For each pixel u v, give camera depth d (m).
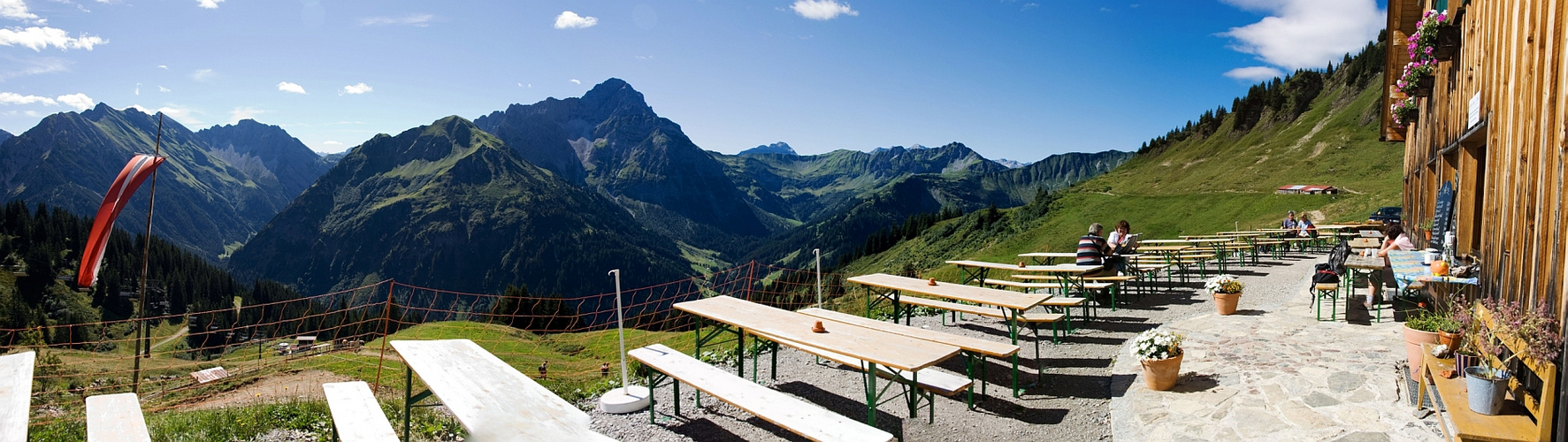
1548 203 4.51
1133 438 5.42
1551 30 4.53
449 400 4.81
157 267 138.75
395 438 4.58
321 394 8.70
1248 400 5.82
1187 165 147.38
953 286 9.18
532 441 4.12
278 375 19.61
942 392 5.84
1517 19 5.70
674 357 6.43
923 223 160.62
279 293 152.50
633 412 6.59
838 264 181.75
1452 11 8.93
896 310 9.46
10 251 126.81
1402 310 9.23
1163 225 89.19
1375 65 130.25
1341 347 7.32
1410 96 11.96
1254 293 11.70
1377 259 9.52
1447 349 5.08
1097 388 6.71
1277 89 155.00
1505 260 5.69
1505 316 4.34
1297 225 22.55
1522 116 5.37
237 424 6.98
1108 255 10.82
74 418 8.35
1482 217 6.61
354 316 65.56
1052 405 6.32
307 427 6.96
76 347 81.75
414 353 6.10
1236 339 8.02
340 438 4.57
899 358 5.31
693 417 6.31
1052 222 104.19
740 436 5.84
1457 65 8.76
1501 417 4.09
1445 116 9.55
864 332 6.46
